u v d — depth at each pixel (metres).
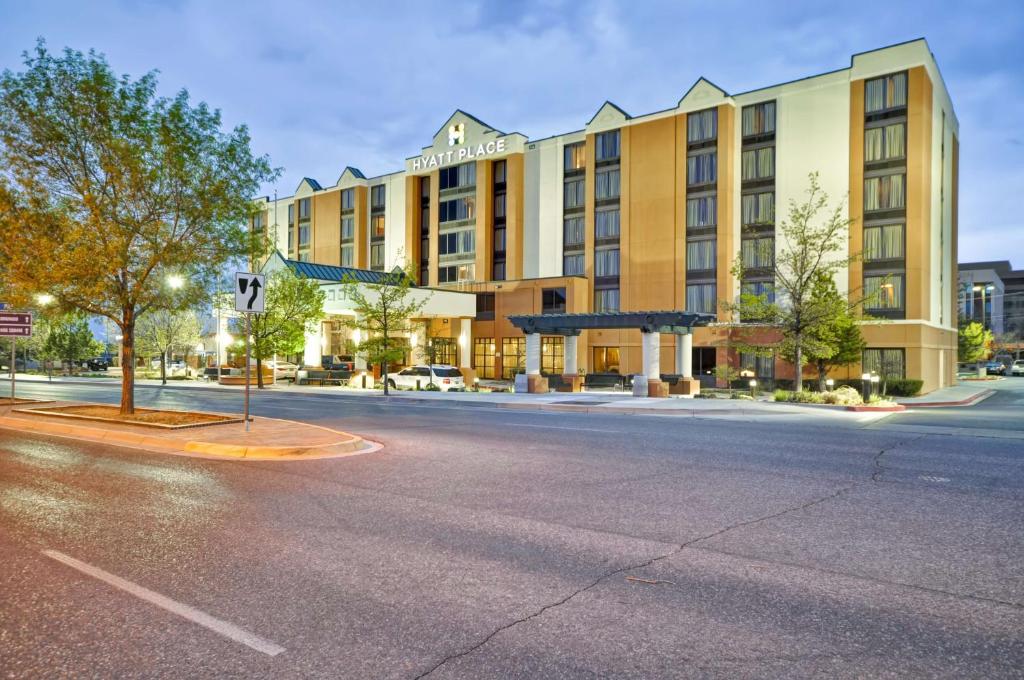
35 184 14.46
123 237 14.34
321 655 3.51
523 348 44.91
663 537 5.80
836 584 4.63
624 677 3.29
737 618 4.03
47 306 15.95
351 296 31.75
